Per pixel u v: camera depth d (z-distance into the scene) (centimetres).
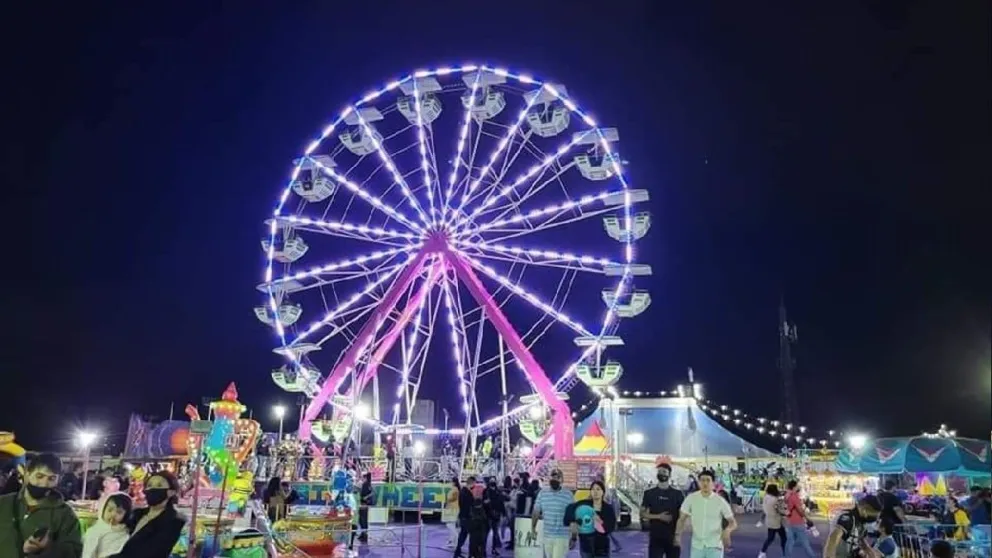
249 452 1395
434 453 3138
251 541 1062
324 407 2870
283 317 2803
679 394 4462
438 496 2500
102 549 685
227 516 1192
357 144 2881
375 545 1900
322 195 2870
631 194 2634
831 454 3941
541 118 2736
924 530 1436
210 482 1348
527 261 2748
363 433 3266
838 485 3588
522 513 1822
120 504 699
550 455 2750
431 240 2736
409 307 2820
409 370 2877
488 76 2808
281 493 1570
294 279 2798
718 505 941
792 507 1544
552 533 1059
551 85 2725
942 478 2684
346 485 1702
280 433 3092
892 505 1309
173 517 605
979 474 2006
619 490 2703
